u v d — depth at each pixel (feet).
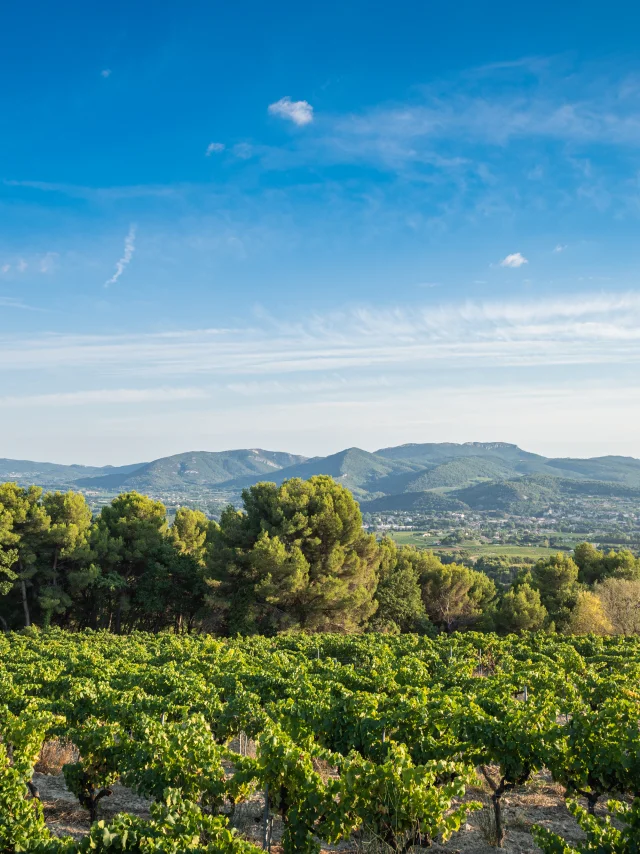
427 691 42.42
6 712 36.99
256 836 27.96
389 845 24.82
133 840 20.48
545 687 52.31
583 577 182.91
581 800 33.45
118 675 56.39
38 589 124.98
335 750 34.30
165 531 146.61
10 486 123.03
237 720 37.81
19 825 21.91
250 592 108.78
